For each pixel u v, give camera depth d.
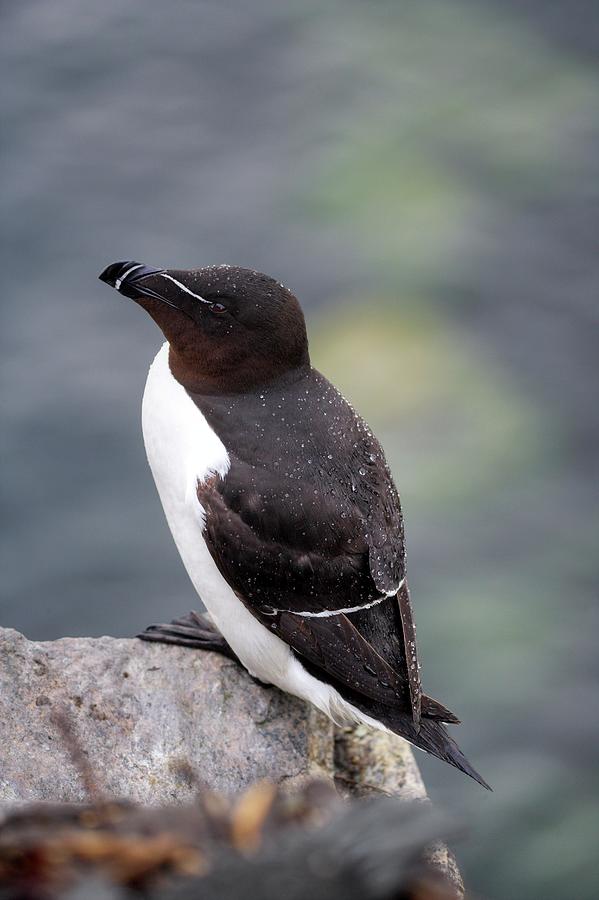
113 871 3.77
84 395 18.34
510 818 12.83
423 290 20.69
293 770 7.00
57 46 25.92
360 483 6.79
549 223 22.48
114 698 7.05
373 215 22.36
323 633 6.61
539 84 25.70
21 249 21.34
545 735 13.89
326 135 24.22
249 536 6.59
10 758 6.57
